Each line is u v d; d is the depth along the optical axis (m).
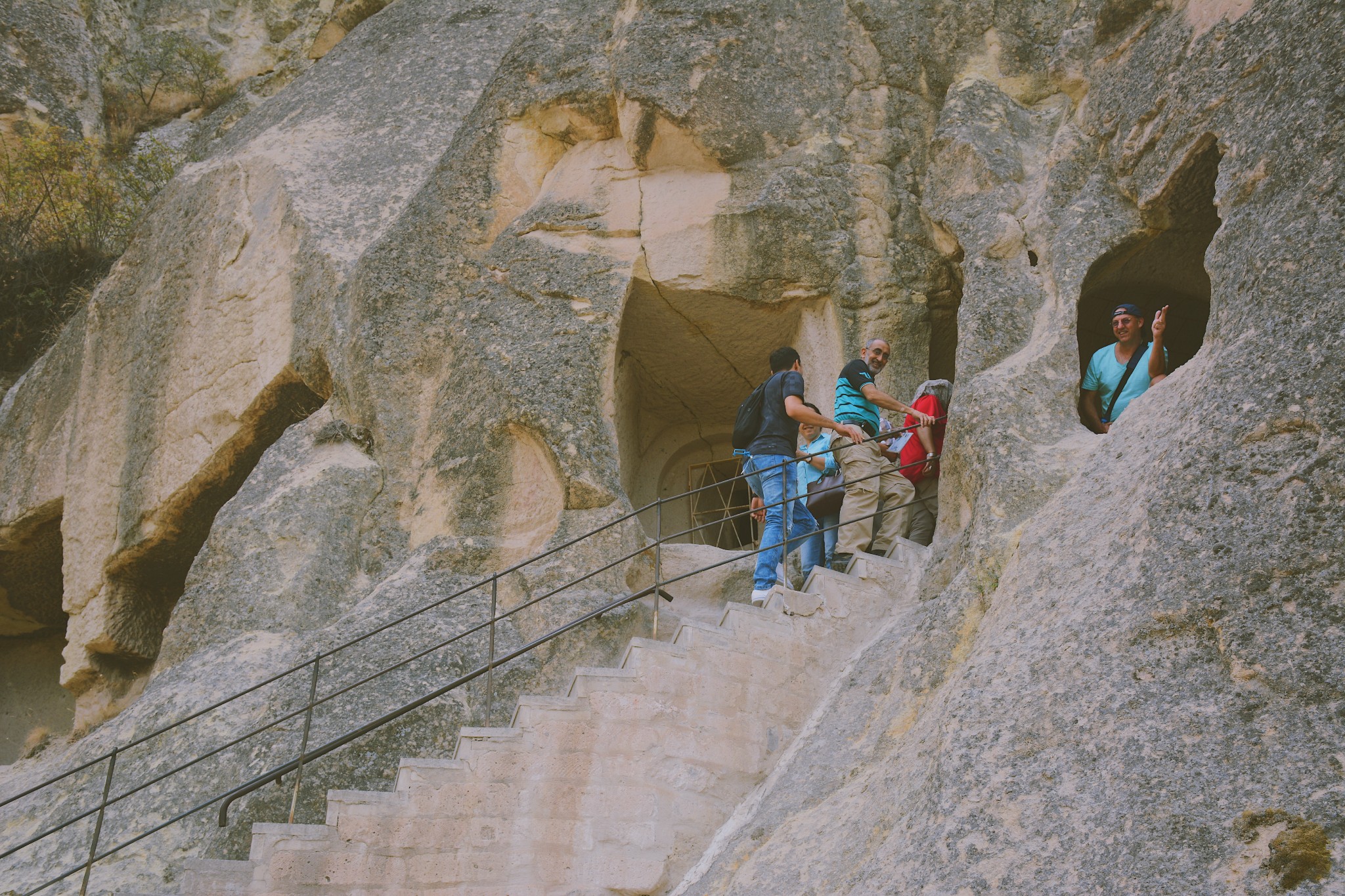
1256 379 5.45
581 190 10.75
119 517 12.92
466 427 9.99
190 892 6.93
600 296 10.20
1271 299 5.67
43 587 15.20
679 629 7.86
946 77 10.61
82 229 16.45
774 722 7.75
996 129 9.66
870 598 8.22
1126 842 4.71
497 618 7.93
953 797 5.18
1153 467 5.78
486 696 8.57
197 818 8.23
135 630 13.19
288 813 7.97
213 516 12.60
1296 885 4.38
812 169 10.41
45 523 14.30
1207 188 8.07
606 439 9.69
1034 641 5.66
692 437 12.15
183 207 13.42
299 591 9.73
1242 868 4.49
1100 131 8.84
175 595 13.46
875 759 6.82
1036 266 8.88
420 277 10.91
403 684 8.57
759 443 8.63
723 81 10.48
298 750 8.20
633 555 8.16
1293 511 5.07
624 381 11.05
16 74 17.55
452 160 11.34
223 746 7.68
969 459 7.91
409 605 9.16
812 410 8.49
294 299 11.69
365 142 12.98
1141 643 5.24
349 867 7.13
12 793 9.66
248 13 19.62
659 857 7.28
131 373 13.25
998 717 5.37
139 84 18.88
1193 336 9.62
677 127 10.41
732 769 7.58
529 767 7.43
